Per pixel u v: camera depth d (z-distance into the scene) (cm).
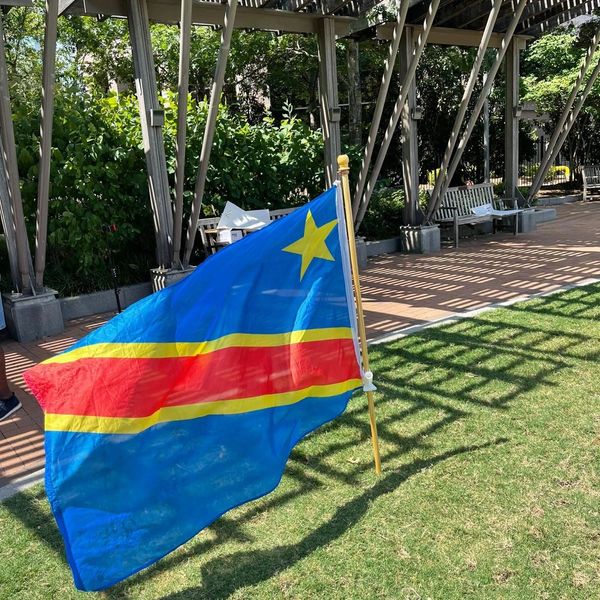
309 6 829
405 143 1003
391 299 718
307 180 998
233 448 283
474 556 272
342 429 396
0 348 419
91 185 758
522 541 279
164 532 257
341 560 277
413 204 1020
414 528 294
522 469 334
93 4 679
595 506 299
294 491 332
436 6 763
